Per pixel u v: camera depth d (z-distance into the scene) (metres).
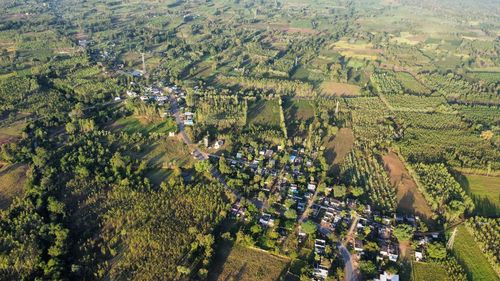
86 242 191.00
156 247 190.38
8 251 183.25
